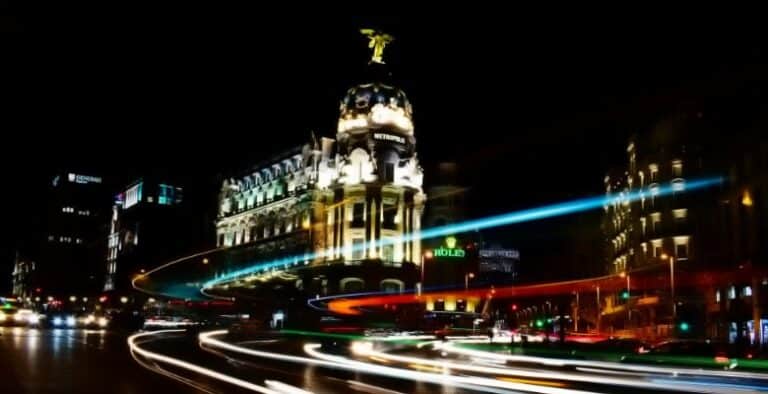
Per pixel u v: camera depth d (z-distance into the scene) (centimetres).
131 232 17675
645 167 8800
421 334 7844
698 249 7862
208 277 13850
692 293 7750
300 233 11231
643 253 8675
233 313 12412
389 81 11475
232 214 13325
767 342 5584
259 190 12744
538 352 4788
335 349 4400
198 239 16200
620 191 10469
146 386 1931
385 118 10794
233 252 12912
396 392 1942
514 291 13025
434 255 11744
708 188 7894
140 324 6938
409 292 10369
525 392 1992
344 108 11075
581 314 12125
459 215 12169
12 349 3209
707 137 8075
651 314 8300
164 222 17312
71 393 1766
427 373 2472
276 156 12425
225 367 2620
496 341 6956
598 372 2936
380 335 7394
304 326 8406
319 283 10538
